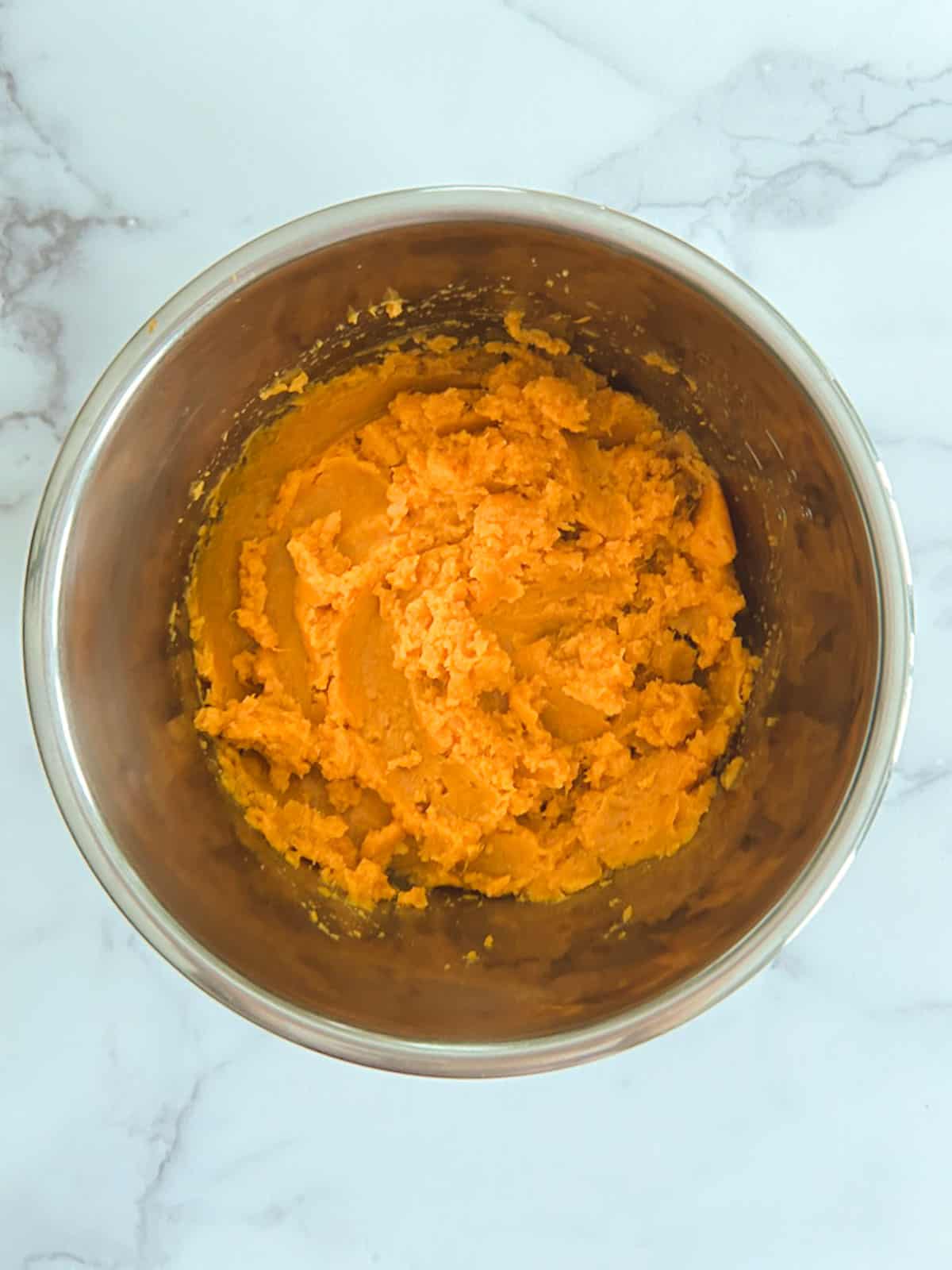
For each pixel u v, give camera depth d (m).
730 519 0.41
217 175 0.42
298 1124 0.43
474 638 0.39
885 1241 0.44
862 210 0.43
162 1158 0.43
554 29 0.43
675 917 0.39
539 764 0.39
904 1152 0.43
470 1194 0.43
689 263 0.34
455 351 0.41
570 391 0.41
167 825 0.37
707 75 0.43
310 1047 0.34
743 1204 0.43
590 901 0.40
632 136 0.43
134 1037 0.43
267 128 0.42
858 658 0.35
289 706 0.40
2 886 0.43
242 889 0.38
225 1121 0.43
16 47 0.42
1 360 0.42
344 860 0.40
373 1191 0.43
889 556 0.33
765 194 0.43
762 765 0.39
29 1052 0.43
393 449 0.41
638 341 0.39
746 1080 0.43
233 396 0.38
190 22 0.42
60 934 0.43
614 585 0.40
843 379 0.43
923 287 0.43
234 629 0.41
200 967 0.34
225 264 0.34
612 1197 0.43
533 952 0.39
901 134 0.43
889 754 0.33
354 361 0.40
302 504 0.41
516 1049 0.34
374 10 0.42
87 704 0.35
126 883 0.34
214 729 0.40
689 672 0.41
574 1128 0.43
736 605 0.40
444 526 0.40
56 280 0.42
